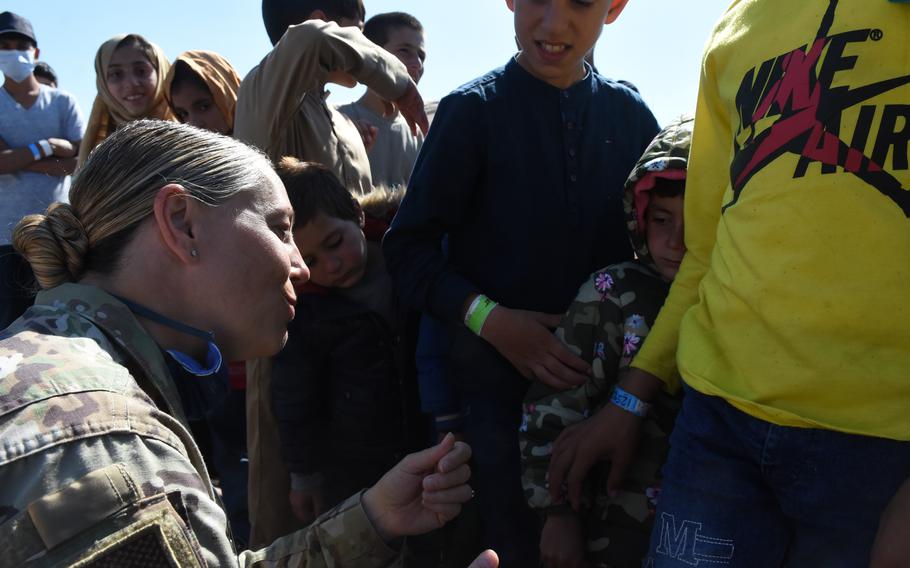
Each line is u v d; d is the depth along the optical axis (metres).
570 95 2.04
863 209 1.22
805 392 1.28
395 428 2.42
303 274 1.39
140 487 0.97
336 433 2.43
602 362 1.85
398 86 2.81
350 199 2.38
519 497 2.02
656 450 1.81
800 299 1.27
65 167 4.33
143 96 3.57
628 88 2.22
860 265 1.22
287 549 1.43
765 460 1.34
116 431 0.99
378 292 2.40
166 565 0.95
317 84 2.65
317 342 2.36
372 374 2.37
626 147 2.12
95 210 1.22
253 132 2.62
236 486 2.79
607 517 1.84
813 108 1.28
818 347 1.26
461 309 1.96
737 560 1.40
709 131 1.60
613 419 1.73
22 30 4.24
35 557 0.91
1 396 0.98
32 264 1.22
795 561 1.38
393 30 4.27
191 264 1.22
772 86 1.36
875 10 1.25
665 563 1.47
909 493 1.16
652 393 1.73
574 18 1.91
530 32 1.95
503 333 1.90
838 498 1.28
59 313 1.15
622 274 1.90
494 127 1.99
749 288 1.33
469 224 2.08
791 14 1.38
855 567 1.29
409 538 2.14
